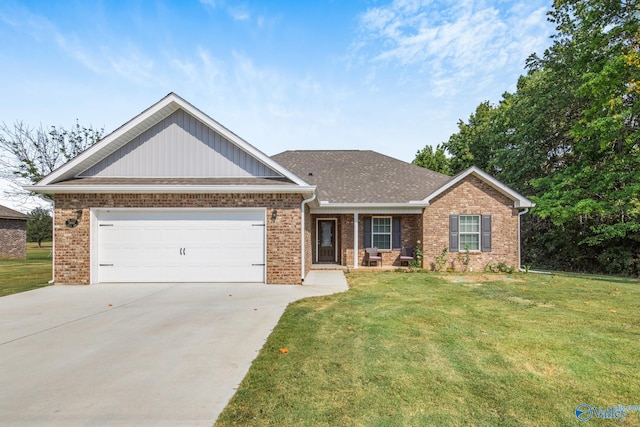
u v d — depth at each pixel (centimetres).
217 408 319
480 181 1382
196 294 846
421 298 815
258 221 1002
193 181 1008
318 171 1684
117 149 1044
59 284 970
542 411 317
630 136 1401
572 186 1661
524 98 1988
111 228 990
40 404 328
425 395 345
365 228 1486
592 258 1755
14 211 2659
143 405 325
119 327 577
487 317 642
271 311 682
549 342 502
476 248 1377
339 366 413
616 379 384
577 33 1634
